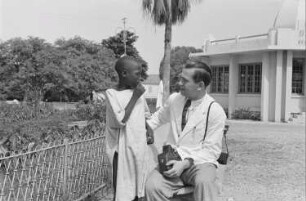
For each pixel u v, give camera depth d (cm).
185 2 1377
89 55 3716
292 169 901
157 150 425
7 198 429
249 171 873
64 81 2866
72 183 515
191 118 378
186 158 367
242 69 2667
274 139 1466
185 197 384
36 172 444
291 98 2464
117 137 395
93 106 1177
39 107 1373
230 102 2681
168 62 1351
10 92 2831
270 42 2381
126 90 392
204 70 375
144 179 391
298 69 2484
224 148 405
